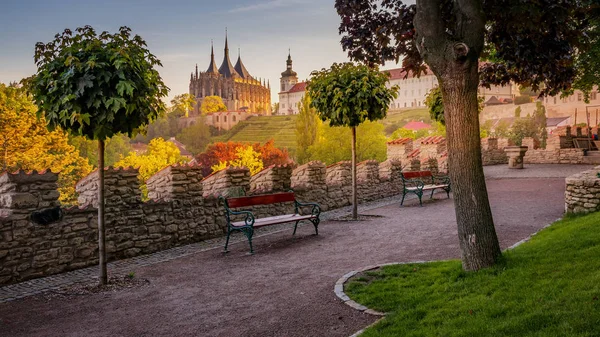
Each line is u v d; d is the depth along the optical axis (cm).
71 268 869
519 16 658
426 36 630
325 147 8281
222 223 1184
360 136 8088
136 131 742
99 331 548
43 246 830
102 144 740
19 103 5284
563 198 1431
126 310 621
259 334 515
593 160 2612
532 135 9231
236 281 739
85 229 899
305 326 528
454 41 621
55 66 677
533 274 565
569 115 11306
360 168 1770
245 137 18025
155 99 749
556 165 2623
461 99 629
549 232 887
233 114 19825
